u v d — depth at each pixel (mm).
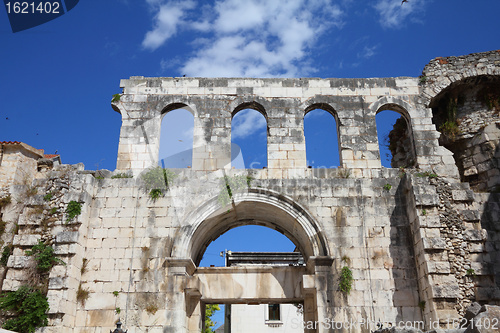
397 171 22516
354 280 20234
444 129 25438
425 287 19469
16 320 18750
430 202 20500
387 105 24109
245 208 22781
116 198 21953
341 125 23438
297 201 21688
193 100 23953
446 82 24469
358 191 21938
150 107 23844
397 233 21172
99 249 21031
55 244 20250
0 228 21688
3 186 24828
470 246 20016
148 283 20359
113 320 19828
